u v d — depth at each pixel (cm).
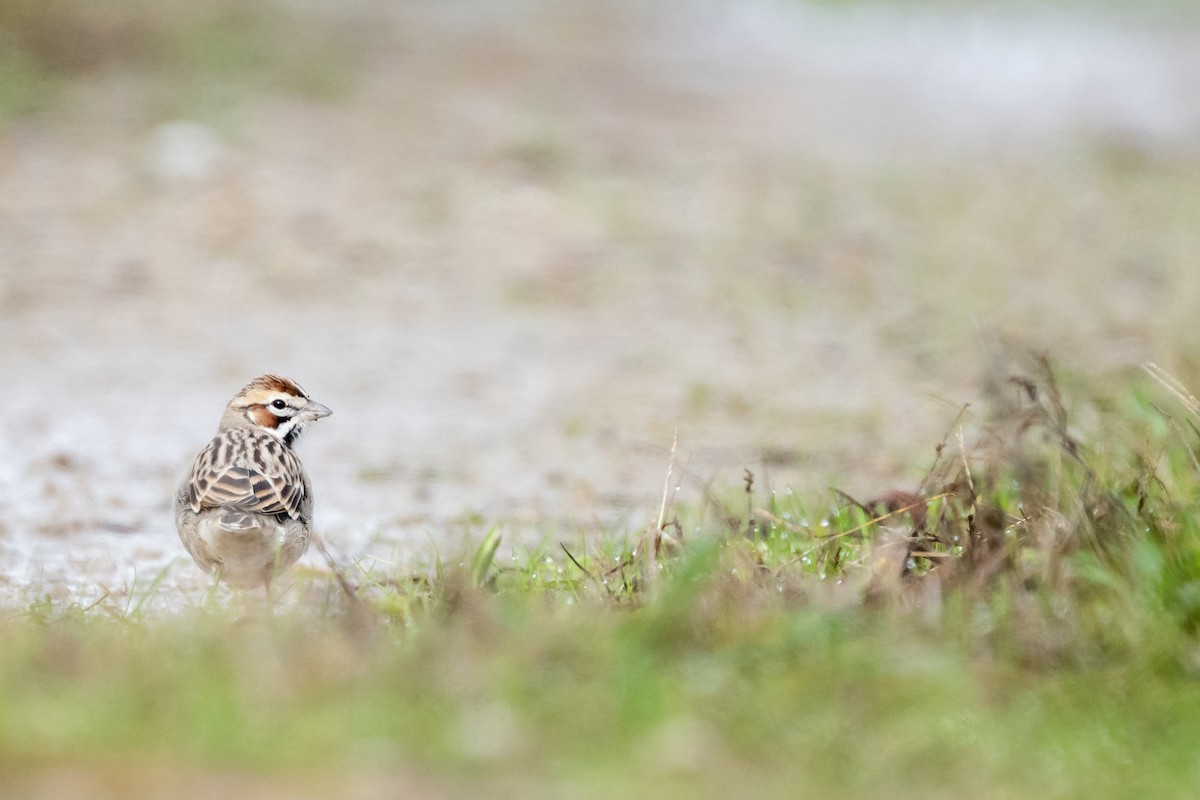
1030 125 3206
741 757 631
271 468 941
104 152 2475
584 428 1445
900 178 2653
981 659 735
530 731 635
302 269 1998
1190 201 2542
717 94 3388
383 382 1598
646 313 1875
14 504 1197
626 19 4350
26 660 689
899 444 1377
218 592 958
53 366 1622
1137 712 692
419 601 840
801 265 2092
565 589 853
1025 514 878
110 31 3141
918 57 4094
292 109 2842
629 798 595
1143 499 865
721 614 756
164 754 605
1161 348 1418
